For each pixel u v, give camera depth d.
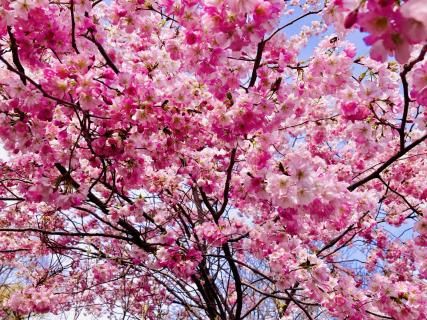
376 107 3.53
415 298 3.47
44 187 3.18
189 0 2.77
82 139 4.09
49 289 5.78
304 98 3.85
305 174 2.74
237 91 3.37
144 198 4.75
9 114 3.18
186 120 3.66
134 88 3.13
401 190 5.84
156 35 4.38
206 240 4.38
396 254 6.18
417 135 4.80
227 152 4.45
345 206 2.91
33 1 2.85
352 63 3.46
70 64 2.93
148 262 4.88
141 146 3.69
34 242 6.75
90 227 6.82
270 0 2.32
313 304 4.11
